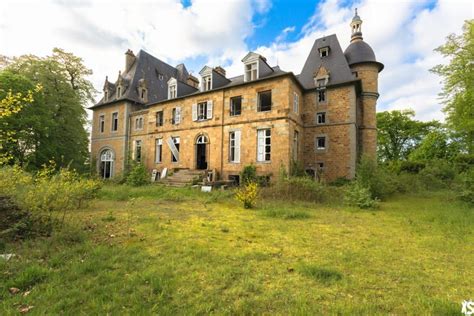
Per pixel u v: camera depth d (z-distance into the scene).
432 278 3.52
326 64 21.33
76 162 23.80
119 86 26.97
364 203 10.10
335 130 19.53
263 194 11.90
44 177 6.00
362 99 21.09
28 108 18.83
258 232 5.99
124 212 7.95
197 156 21.09
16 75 18.62
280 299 2.87
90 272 3.40
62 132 22.61
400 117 38.72
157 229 5.83
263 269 3.72
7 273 3.21
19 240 4.48
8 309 2.49
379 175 12.62
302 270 3.62
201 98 20.84
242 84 18.48
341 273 3.62
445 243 5.23
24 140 19.02
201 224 6.60
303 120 20.80
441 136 31.05
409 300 2.88
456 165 18.27
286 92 16.84
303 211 8.76
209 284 3.17
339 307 2.68
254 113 18.00
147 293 2.89
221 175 18.95
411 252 4.64
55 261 3.63
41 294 2.81
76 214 7.25
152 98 28.19
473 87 15.43
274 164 16.70
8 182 5.33
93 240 4.78
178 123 22.12
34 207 4.90
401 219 7.83
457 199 10.86
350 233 6.07
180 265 3.72
